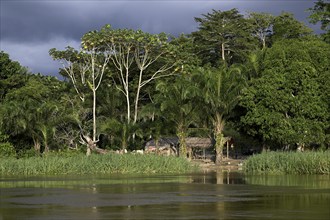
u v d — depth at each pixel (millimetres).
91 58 70562
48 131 59375
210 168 53406
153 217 19922
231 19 84750
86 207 22750
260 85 54906
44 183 35344
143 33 67312
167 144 66875
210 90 56969
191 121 58875
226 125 64938
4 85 75062
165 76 72438
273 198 25453
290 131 53125
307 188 30188
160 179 38250
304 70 54312
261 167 44250
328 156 41938
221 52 85500
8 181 37375
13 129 61000
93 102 67312
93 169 45562
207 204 23406
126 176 41969
